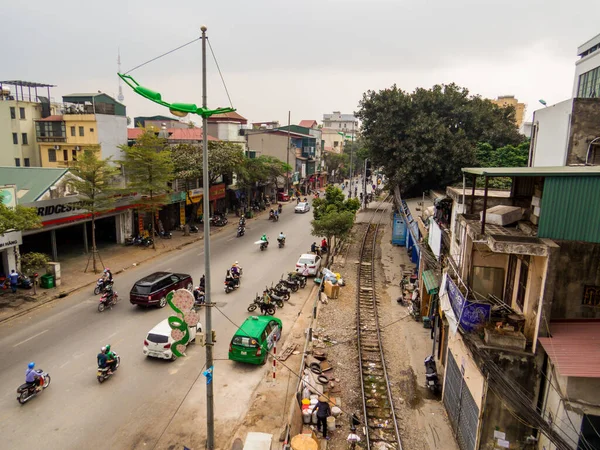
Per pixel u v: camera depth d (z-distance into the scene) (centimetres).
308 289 2606
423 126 3531
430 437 1282
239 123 6366
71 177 2642
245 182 5122
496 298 1216
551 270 939
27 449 1171
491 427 1034
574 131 1542
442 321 1579
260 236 4016
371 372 1661
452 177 3572
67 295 2320
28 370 1385
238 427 1289
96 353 1703
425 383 1589
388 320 2169
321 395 1362
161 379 1540
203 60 1107
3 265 2345
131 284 2528
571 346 925
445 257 1697
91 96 4616
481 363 1034
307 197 7456
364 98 4006
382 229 4575
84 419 1305
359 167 11425
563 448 826
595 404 869
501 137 3691
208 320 1179
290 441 1180
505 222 1171
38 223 2136
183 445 1210
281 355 1736
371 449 1225
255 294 2439
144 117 7069
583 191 927
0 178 2917
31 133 4619
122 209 3350
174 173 3875
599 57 2202
